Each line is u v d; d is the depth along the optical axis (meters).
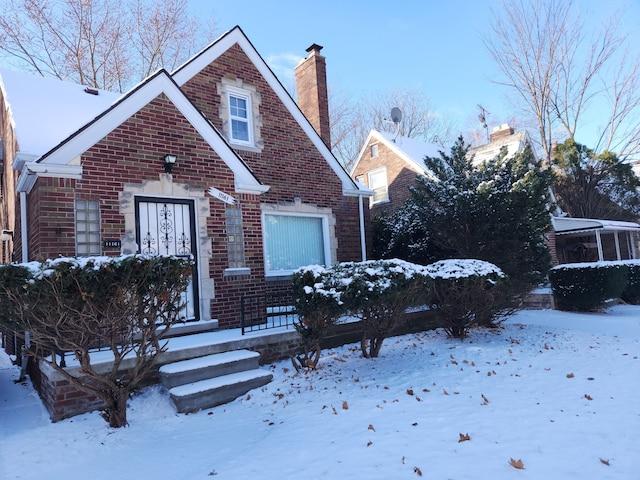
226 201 8.48
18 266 4.22
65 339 4.55
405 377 6.18
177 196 7.82
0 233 12.06
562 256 22.67
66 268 4.28
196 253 7.98
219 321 8.04
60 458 4.28
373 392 5.57
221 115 10.32
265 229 10.77
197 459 4.05
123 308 4.67
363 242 12.69
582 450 3.53
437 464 3.43
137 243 7.37
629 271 15.61
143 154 7.48
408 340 8.91
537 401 4.82
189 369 5.89
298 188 11.45
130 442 4.62
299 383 6.22
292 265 11.19
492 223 10.20
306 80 13.81
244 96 10.88
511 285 9.05
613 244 24.61
